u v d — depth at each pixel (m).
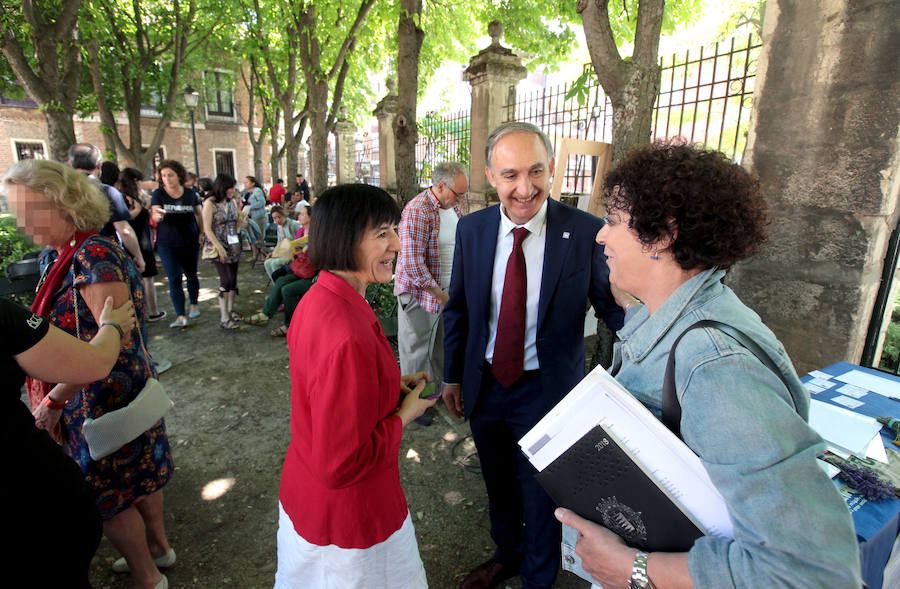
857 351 2.29
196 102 13.19
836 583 0.64
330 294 1.22
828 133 2.17
